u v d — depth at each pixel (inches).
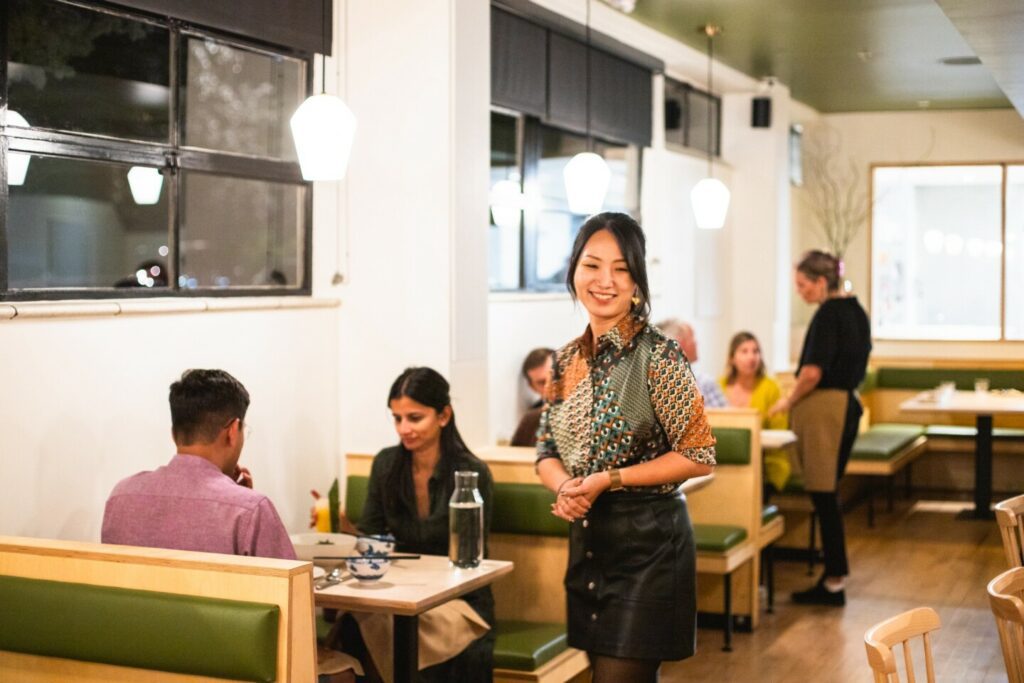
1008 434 404.8
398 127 204.4
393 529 166.1
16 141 153.0
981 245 454.0
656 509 122.7
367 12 205.6
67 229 162.9
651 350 121.6
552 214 286.8
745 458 242.8
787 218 411.8
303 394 200.1
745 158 395.2
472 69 207.3
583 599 126.0
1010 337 453.1
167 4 172.2
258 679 108.5
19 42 153.3
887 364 445.7
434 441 164.7
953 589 277.0
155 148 173.9
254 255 205.8
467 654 156.3
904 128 457.4
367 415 207.0
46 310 151.4
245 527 127.0
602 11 283.7
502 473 187.2
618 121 309.9
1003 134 447.2
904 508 386.9
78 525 157.6
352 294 207.6
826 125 464.8
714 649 230.2
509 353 264.1
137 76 171.9
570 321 295.0
